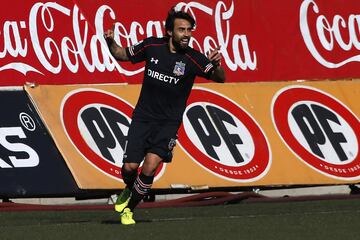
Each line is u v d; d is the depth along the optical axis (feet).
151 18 144.56
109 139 135.23
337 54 152.66
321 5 153.07
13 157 129.59
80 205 138.00
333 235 100.48
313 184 140.56
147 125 107.34
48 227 107.55
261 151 140.46
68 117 134.51
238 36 148.05
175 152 136.46
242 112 142.41
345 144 145.28
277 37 150.00
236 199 134.82
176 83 106.52
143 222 111.34
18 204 128.67
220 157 138.31
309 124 144.97
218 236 99.60
